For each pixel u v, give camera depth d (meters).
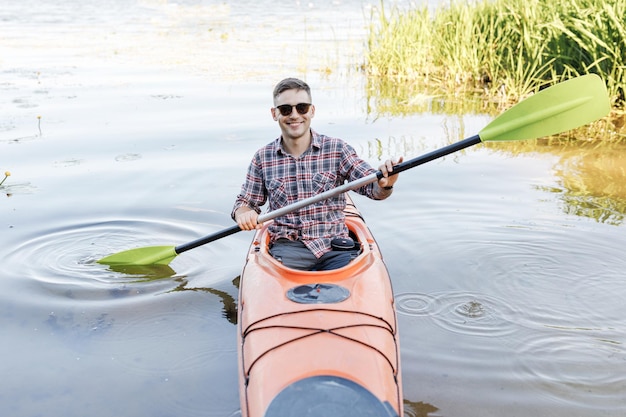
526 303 3.47
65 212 4.72
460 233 4.32
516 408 2.63
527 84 7.76
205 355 3.09
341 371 2.40
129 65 10.47
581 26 7.03
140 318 3.42
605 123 7.04
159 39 13.49
